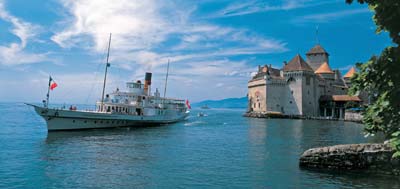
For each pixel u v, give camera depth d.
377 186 15.22
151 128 55.25
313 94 117.56
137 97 57.47
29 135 38.31
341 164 18.38
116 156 24.38
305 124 77.38
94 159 22.86
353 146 18.27
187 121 85.38
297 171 18.89
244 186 15.77
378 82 5.14
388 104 4.88
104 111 51.69
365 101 102.94
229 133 48.41
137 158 23.64
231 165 21.12
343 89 132.50
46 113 40.50
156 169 19.72
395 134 4.80
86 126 45.59
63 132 41.78
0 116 81.81
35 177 17.17
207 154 26.06
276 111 118.62
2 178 16.83
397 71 4.79
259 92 124.94
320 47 139.25
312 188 15.17
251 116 123.19
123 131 47.16
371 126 5.77
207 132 49.84
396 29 4.64
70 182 16.27
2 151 25.70
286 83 119.12
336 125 74.31
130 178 17.30
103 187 15.44
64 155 24.31
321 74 131.12
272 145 32.84
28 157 23.06
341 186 15.37
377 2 4.95
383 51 5.00
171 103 79.94
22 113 104.75
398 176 16.64
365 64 5.26
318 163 19.34
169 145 32.00
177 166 20.73
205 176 17.89
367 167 17.59
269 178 17.31
